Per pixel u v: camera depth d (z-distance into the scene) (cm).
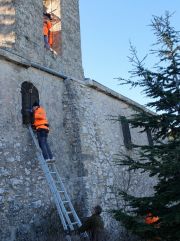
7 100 833
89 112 1087
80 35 1246
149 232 585
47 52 1038
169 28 652
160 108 642
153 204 596
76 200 947
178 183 578
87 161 996
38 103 901
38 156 838
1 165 768
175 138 633
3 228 730
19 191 794
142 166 587
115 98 1312
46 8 1187
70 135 1007
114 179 1132
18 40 940
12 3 959
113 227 985
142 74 643
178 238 569
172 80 643
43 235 783
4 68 852
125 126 1341
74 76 1141
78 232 739
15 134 827
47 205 859
